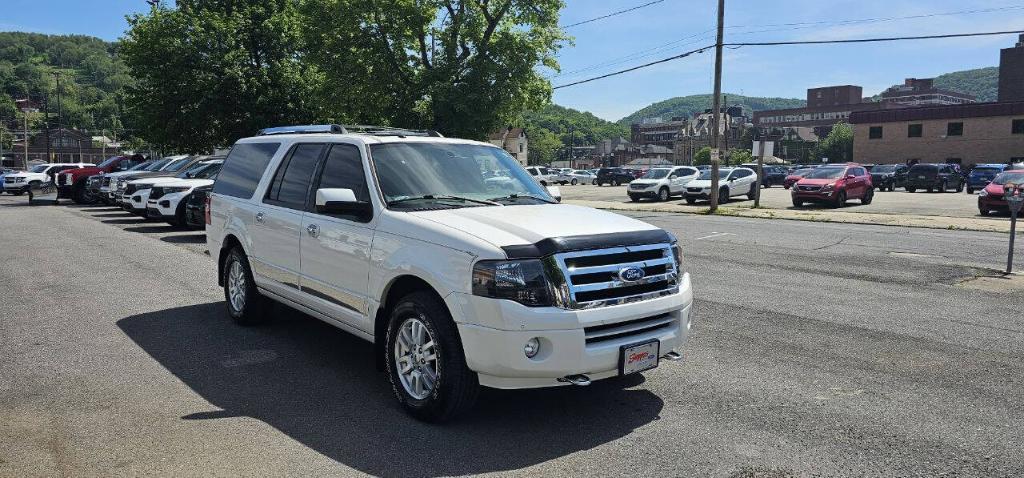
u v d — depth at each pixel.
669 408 4.84
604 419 4.64
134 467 3.87
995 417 4.67
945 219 19.50
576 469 3.88
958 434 4.38
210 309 7.91
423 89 28.22
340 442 4.24
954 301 8.48
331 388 5.24
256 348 6.31
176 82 31.61
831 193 25.12
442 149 5.79
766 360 6.00
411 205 5.09
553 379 4.17
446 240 4.39
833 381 5.43
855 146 74.31
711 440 4.29
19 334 6.74
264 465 3.91
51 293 8.77
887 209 24.42
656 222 19.45
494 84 27.92
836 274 10.44
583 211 5.17
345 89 29.34
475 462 3.97
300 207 5.92
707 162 119.00
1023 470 3.86
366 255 4.97
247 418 4.63
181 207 16.27
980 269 10.84
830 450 4.13
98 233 15.80
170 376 5.50
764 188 47.12
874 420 4.62
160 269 10.68
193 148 34.25
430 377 4.54
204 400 4.97
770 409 4.82
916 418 4.65
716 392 5.18
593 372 4.24
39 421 4.54
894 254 12.47
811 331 7.00
